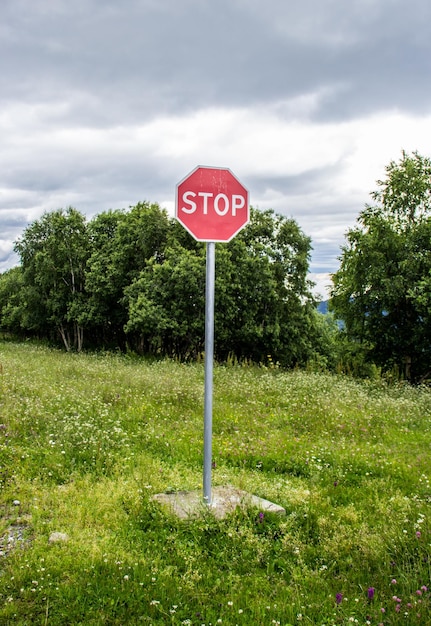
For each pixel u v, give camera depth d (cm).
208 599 376
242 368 2000
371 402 1208
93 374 1548
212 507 521
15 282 6550
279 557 445
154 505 530
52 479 618
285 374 1702
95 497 554
